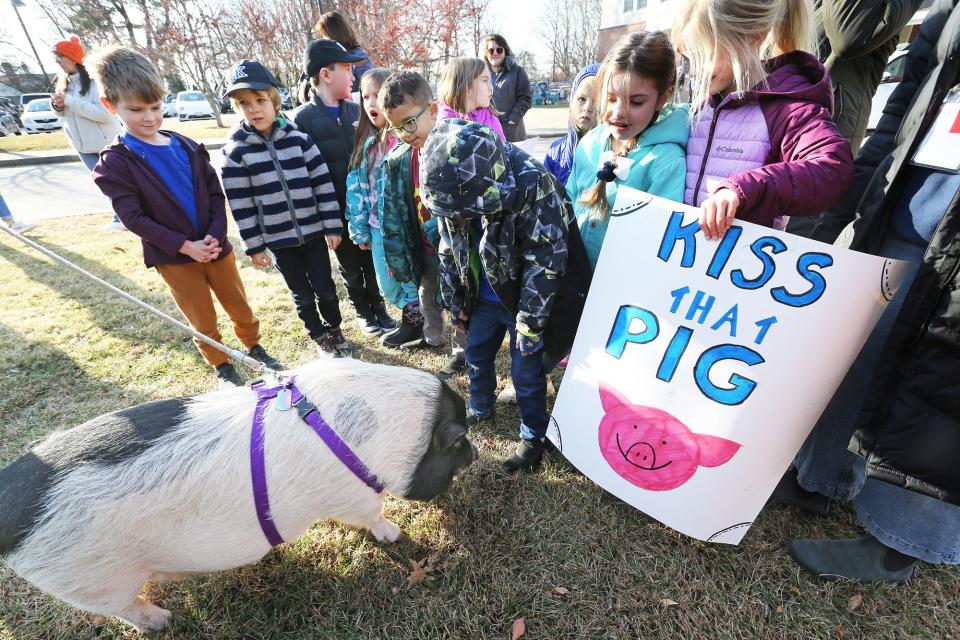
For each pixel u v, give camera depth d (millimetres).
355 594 2045
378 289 4062
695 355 1832
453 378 3365
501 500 2412
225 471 1585
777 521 2229
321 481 1695
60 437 1670
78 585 1596
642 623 1886
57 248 5777
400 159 2842
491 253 1966
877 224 1770
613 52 1864
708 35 1697
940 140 1502
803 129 1668
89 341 3848
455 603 1990
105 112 6062
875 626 1825
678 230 1780
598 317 2059
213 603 2021
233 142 3064
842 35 2732
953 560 1737
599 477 2207
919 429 1526
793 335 1652
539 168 1881
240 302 3252
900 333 1548
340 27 4238
